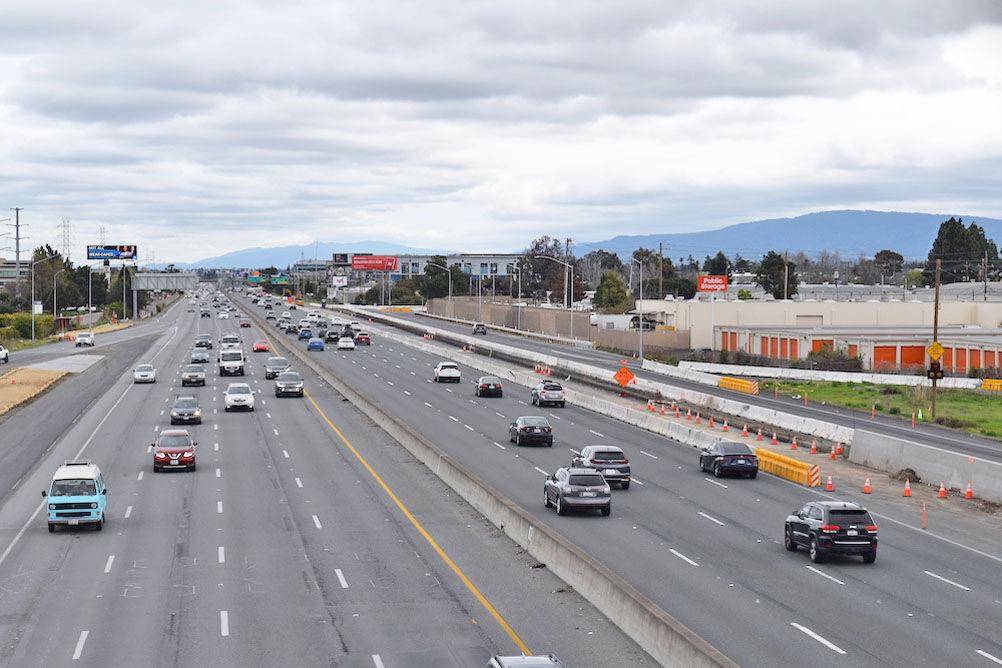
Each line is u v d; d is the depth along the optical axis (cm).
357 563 3288
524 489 4594
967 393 8588
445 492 4516
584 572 2909
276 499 4372
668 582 3003
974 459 4600
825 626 2578
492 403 8112
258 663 2356
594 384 9138
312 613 2748
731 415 7225
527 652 2414
